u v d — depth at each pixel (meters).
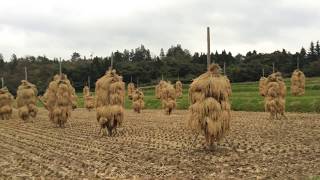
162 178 14.80
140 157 19.25
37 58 158.00
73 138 27.72
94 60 126.88
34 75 127.81
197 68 126.88
